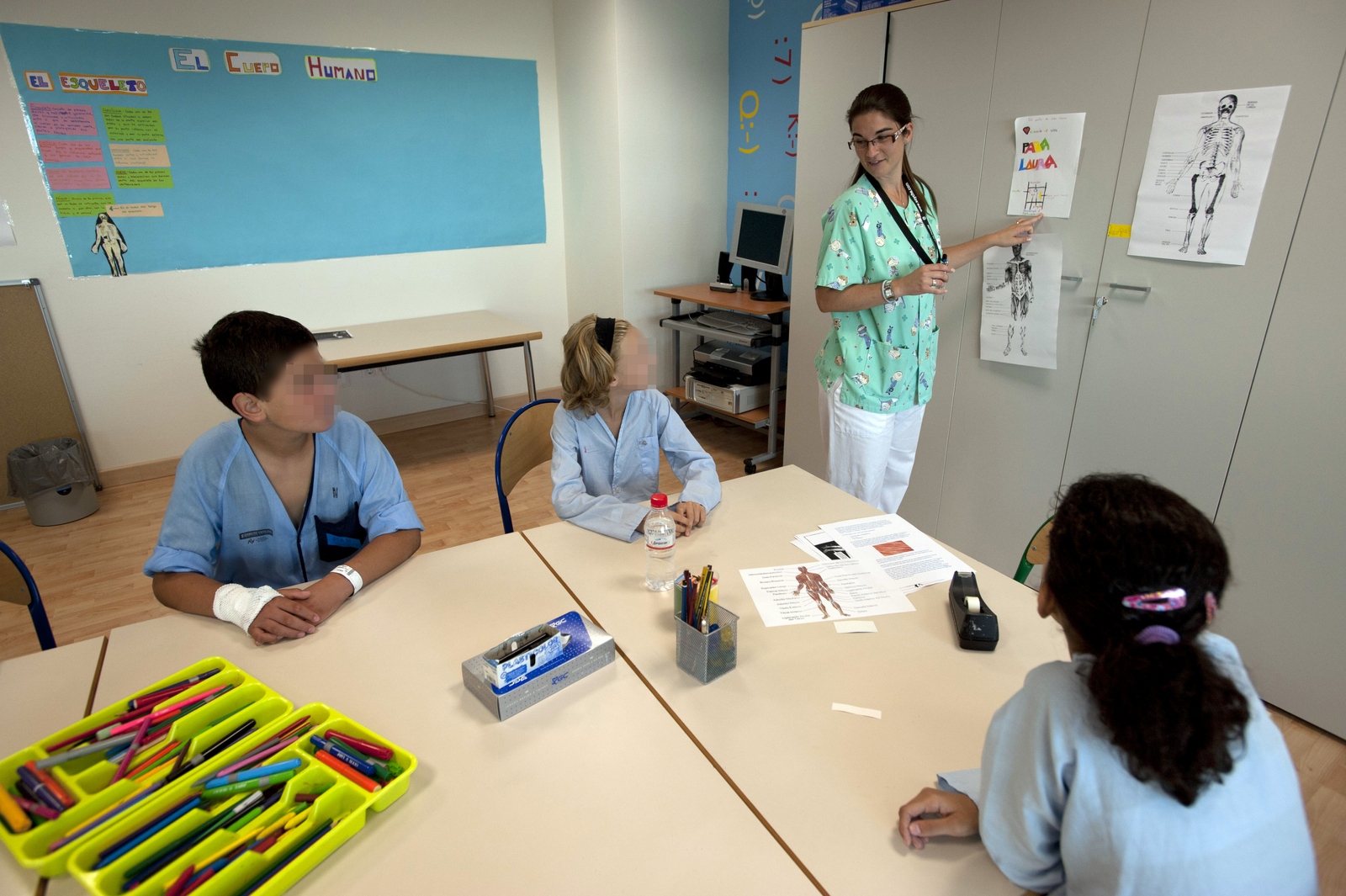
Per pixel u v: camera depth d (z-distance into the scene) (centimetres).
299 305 384
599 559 145
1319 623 185
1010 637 117
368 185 386
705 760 93
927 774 90
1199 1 174
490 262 436
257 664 113
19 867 79
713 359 397
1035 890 74
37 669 112
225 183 351
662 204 414
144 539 304
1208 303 188
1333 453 175
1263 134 170
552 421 192
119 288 339
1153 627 62
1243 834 62
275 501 139
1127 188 197
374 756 91
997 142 223
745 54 397
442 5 381
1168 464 206
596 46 383
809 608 126
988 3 214
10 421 327
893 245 204
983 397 247
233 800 85
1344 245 164
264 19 341
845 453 225
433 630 121
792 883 76
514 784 89
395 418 432
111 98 319
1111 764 63
